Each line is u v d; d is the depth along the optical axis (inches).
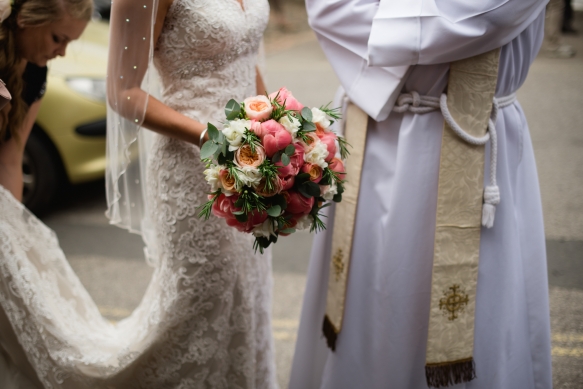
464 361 75.6
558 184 183.9
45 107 150.6
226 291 76.7
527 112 260.8
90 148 157.8
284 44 465.7
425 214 73.2
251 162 59.8
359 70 74.5
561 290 128.3
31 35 74.1
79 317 81.1
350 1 72.3
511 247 75.3
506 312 75.9
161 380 77.7
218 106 72.9
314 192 62.1
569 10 449.4
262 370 86.1
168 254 76.1
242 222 62.2
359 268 78.5
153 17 67.0
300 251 152.3
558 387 96.9
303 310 87.5
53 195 161.2
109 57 70.4
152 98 71.4
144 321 78.0
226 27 69.8
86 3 75.3
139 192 92.2
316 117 63.6
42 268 78.7
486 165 72.8
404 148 72.4
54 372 76.6
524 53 72.7
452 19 65.6
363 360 80.0
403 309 75.2
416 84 71.3
